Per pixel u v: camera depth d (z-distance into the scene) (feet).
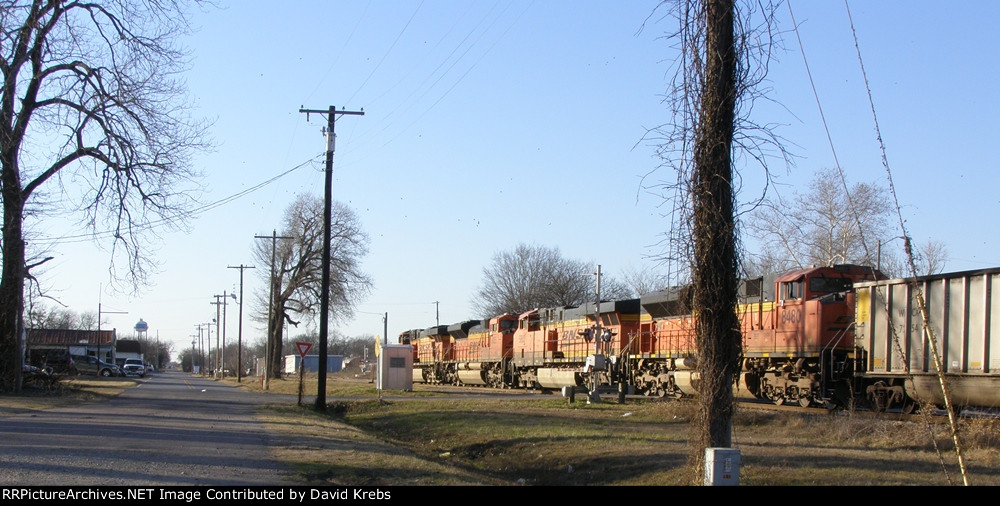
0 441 48.83
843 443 56.03
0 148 93.76
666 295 107.24
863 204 141.90
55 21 95.40
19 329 101.65
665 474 45.50
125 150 98.32
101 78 98.02
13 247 99.45
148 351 592.19
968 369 61.98
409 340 237.04
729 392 35.29
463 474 44.83
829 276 86.94
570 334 136.36
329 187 103.81
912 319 67.67
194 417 77.71
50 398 97.14
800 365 86.79
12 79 92.58
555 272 282.56
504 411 89.71
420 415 90.84
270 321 176.65
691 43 35.60
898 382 71.36
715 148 35.01
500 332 165.89
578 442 60.34
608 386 130.52
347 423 91.97
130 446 49.34
